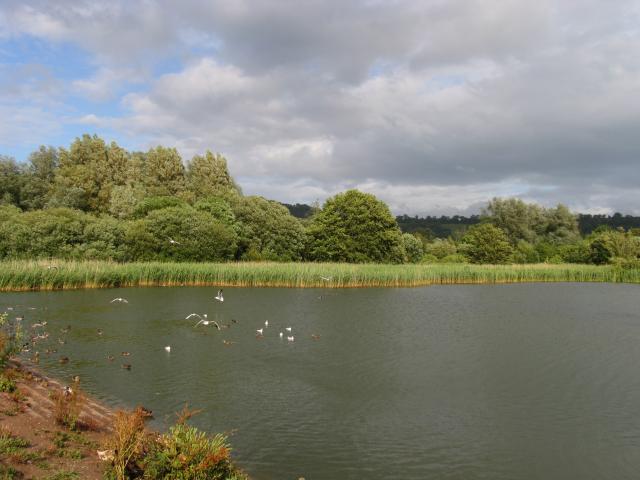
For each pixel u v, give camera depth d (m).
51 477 9.55
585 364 23.73
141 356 23.25
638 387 20.31
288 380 20.28
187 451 10.23
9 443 10.59
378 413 16.95
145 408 16.55
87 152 84.38
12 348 17.38
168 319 32.62
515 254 96.19
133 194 77.00
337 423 15.98
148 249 62.56
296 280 55.25
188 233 65.00
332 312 37.72
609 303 46.31
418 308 40.78
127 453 10.02
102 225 61.09
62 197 77.69
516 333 31.03
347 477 12.53
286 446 14.18
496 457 13.94
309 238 87.19
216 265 57.16
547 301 47.34
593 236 101.12
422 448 14.39
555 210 122.19
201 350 24.67
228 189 90.56
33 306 36.53
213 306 38.88
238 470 12.05
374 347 26.41
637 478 12.98
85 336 27.03
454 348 26.61
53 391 15.61
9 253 54.69
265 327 30.89
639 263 76.31
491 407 17.81
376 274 57.53
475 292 54.16
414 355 24.91
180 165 88.06
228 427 15.34
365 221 83.50
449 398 18.70
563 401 18.59
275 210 82.62
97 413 15.14
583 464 13.67
